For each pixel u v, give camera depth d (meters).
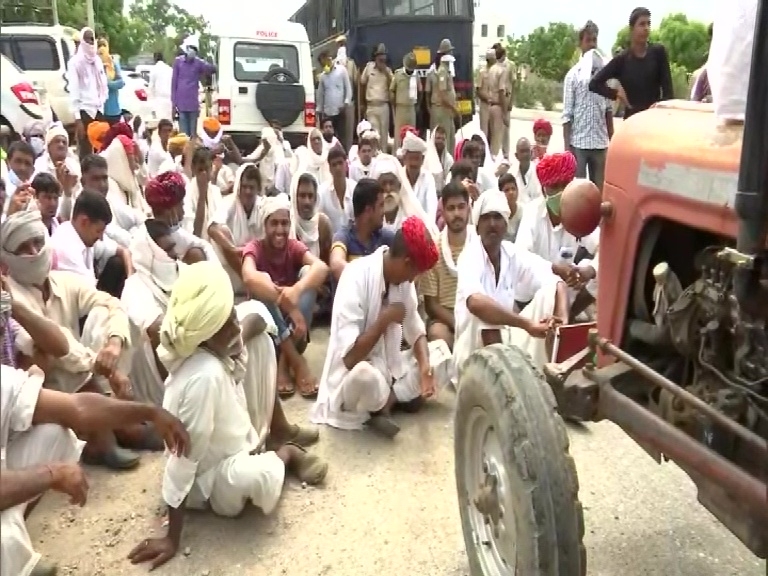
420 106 12.93
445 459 3.79
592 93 7.88
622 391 2.60
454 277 4.82
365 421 4.07
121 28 36.91
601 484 3.57
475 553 2.70
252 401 3.58
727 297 2.12
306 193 5.59
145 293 4.06
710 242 2.43
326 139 10.42
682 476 3.63
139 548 3.05
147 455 3.82
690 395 2.16
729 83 2.11
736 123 2.19
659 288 2.44
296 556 3.07
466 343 4.22
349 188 6.64
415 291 4.41
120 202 5.99
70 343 3.52
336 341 4.03
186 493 3.02
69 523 3.28
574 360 2.69
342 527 3.26
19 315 3.26
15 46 13.02
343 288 4.03
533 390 2.31
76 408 2.68
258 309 3.64
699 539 3.18
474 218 4.32
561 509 2.17
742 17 2.05
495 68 12.70
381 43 13.72
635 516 3.33
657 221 2.49
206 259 4.56
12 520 2.49
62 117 13.07
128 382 3.62
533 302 4.16
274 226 4.65
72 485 2.37
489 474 2.54
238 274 5.48
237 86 12.64
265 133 9.70
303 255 4.79
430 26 13.66
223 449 3.22
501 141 12.89
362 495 3.49
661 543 3.15
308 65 13.00
